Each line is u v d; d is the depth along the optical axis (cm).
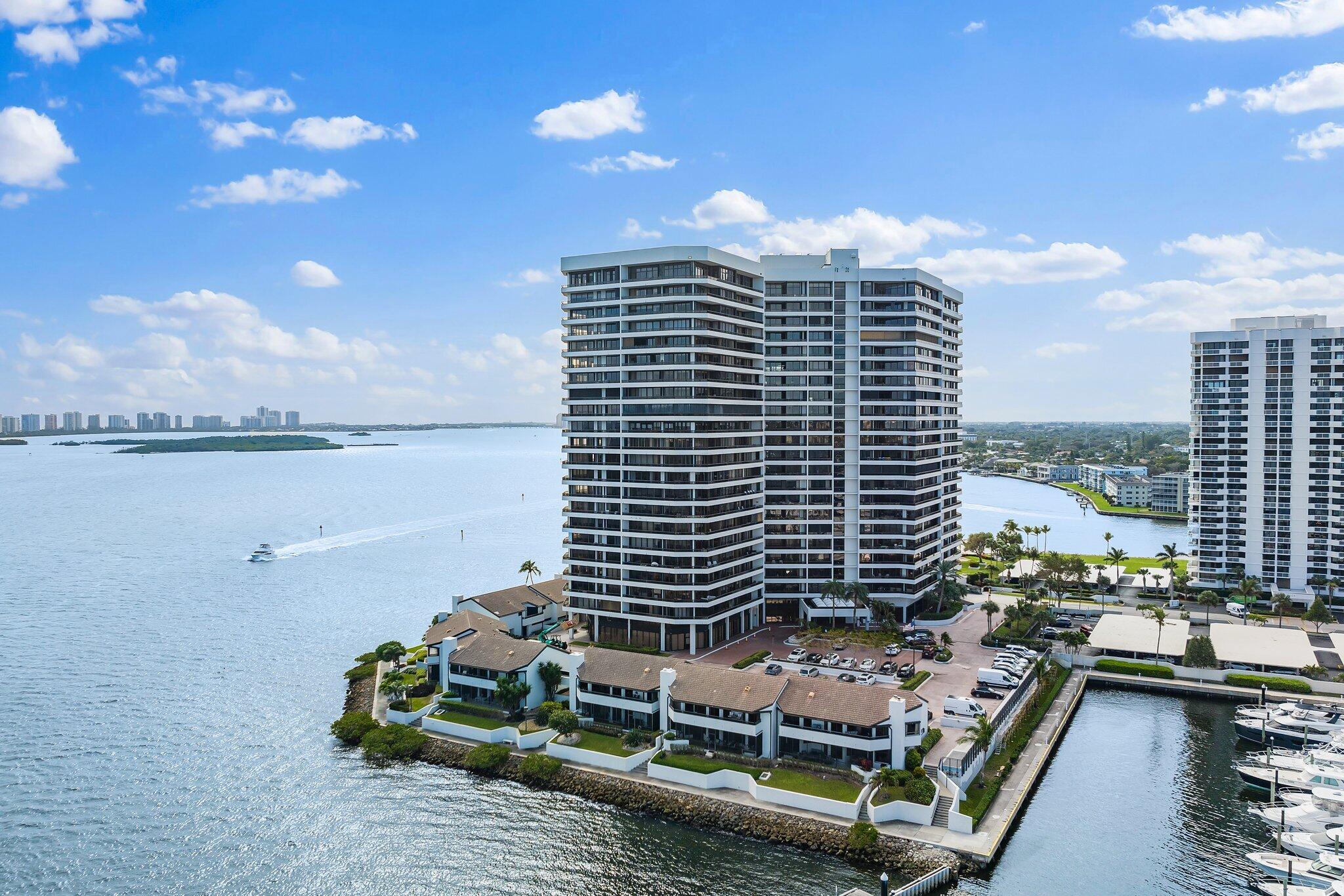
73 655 16338
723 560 15588
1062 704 13138
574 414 16100
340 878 8775
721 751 10988
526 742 11612
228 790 10706
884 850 8838
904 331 17175
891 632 16000
